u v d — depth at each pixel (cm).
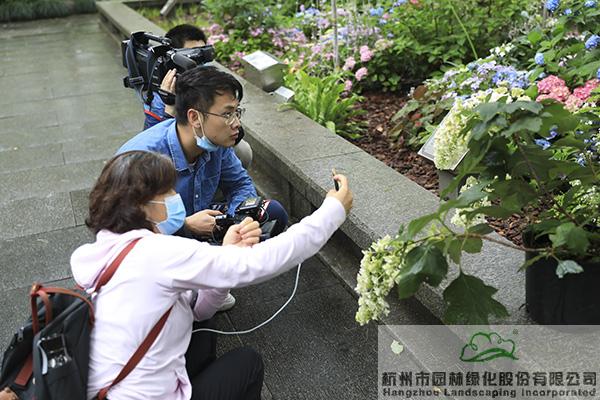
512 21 566
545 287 236
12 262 408
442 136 273
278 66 556
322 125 496
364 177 377
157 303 201
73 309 192
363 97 547
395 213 333
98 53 990
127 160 212
